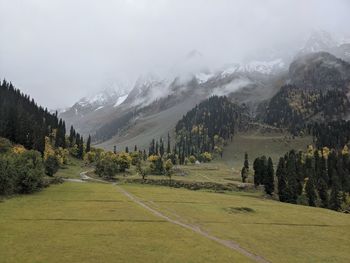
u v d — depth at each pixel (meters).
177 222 66.56
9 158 98.69
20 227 55.09
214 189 170.88
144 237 53.00
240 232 61.34
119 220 65.00
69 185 125.25
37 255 41.78
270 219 77.50
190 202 95.94
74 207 77.19
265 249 51.22
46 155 184.12
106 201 89.44
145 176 196.75
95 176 190.62
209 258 44.47
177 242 51.03
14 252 42.41
